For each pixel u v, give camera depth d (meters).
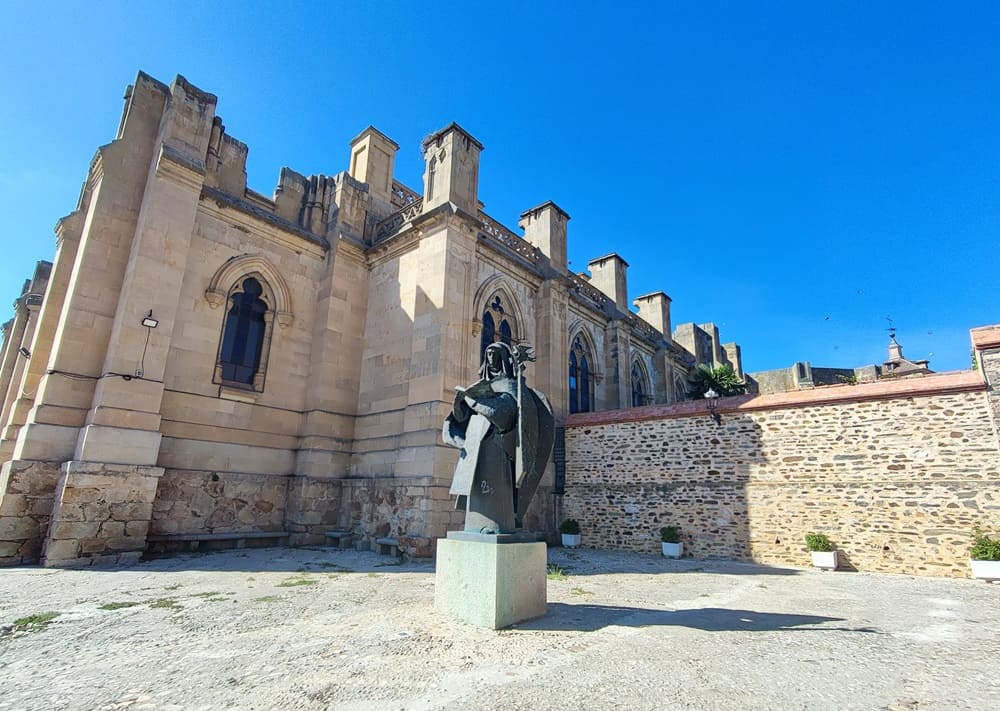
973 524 11.30
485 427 6.86
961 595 8.95
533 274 19.91
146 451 12.44
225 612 6.87
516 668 4.68
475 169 17.81
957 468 11.70
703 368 25.59
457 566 6.60
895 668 4.81
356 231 18.91
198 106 15.22
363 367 17.75
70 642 5.49
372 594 8.16
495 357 7.46
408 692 4.12
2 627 6.05
